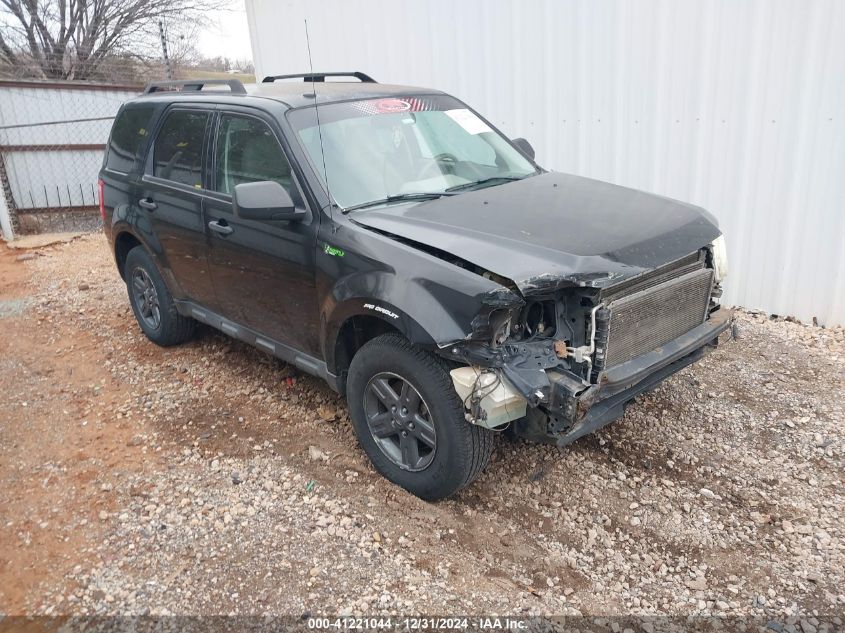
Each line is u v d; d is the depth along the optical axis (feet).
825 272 18.34
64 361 18.22
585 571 10.34
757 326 18.89
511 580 10.11
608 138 21.02
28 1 42.78
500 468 12.76
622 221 11.68
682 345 11.73
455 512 11.58
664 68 19.48
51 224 35.42
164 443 13.87
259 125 13.71
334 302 11.85
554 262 10.11
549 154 22.34
